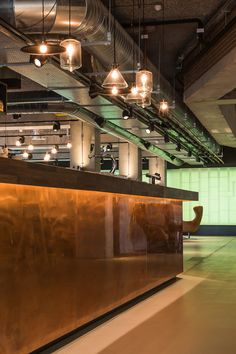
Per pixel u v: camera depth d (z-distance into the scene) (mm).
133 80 7941
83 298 4957
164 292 7195
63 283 4562
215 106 11102
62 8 5156
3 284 3660
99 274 5383
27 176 3834
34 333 4035
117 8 8195
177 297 6773
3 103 8562
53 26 5355
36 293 4098
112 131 13422
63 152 21594
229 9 8086
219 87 9195
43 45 5020
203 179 23047
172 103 10711
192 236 22375
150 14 8531
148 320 5391
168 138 14680
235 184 22641
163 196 7480
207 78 8844
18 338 3811
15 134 18031
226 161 22391
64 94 9102
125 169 18172
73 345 4430
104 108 10578
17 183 3707
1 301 3621
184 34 9539
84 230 5066
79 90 8664
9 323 3705
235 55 7375
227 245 16516
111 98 9781
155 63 11320
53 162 22562
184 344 4449
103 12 5898
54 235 4453
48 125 14844
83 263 5004
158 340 4586
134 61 7734
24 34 5527
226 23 8289
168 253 8094
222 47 7918
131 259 6395
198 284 7910
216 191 22891
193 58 9836
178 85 11836
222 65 7973
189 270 9672
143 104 7777
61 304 4504
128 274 6266
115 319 5461
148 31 9203
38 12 5145
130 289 6312
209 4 8141
